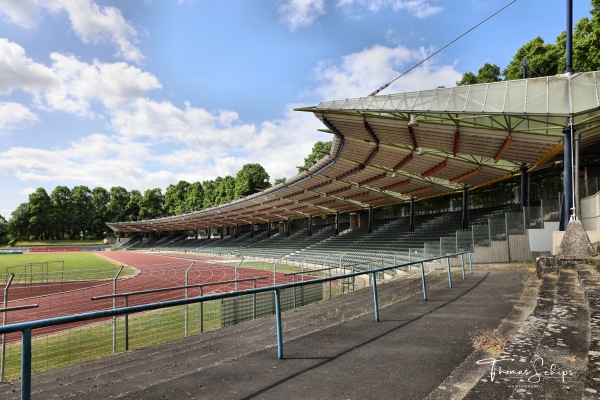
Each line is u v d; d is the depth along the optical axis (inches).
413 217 1461.6
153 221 3435.0
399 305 360.8
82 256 2827.3
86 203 5703.7
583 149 808.9
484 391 127.9
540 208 822.5
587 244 450.6
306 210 2090.3
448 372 176.1
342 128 851.4
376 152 1010.1
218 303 653.9
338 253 1473.9
